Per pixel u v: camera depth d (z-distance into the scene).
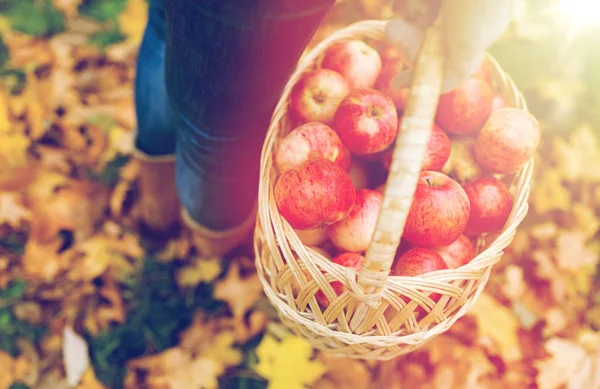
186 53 0.92
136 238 1.33
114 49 1.48
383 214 0.84
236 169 1.07
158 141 1.15
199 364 1.23
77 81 1.46
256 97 0.96
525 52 1.50
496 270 1.32
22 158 1.36
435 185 1.01
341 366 1.23
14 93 1.43
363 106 1.01
